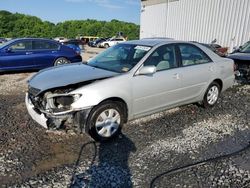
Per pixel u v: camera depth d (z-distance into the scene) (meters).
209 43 18.11
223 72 5.82
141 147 3.96
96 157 3.64
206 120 5.14
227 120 5.19
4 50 9.37
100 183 3.07
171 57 4.90
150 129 4.62
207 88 5.58
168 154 3.78
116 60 4.77
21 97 6.49
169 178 3.21
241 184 3.14
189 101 5.32
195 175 3.29
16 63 9.59
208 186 3.08
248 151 3.94
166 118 5.16
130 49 4.86
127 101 4.20
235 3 16.06
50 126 3.86
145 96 4.44
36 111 3.99
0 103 5.93
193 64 5.26
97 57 5.16
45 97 3.83
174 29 21.64
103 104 3.96
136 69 4.33
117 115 4.17
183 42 5.19
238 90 7.82
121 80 4.11
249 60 7.93
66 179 3.13
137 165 3.47
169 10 22.05
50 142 4.04
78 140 4.13
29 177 3.15
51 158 3.58
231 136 4.45
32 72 10.24
